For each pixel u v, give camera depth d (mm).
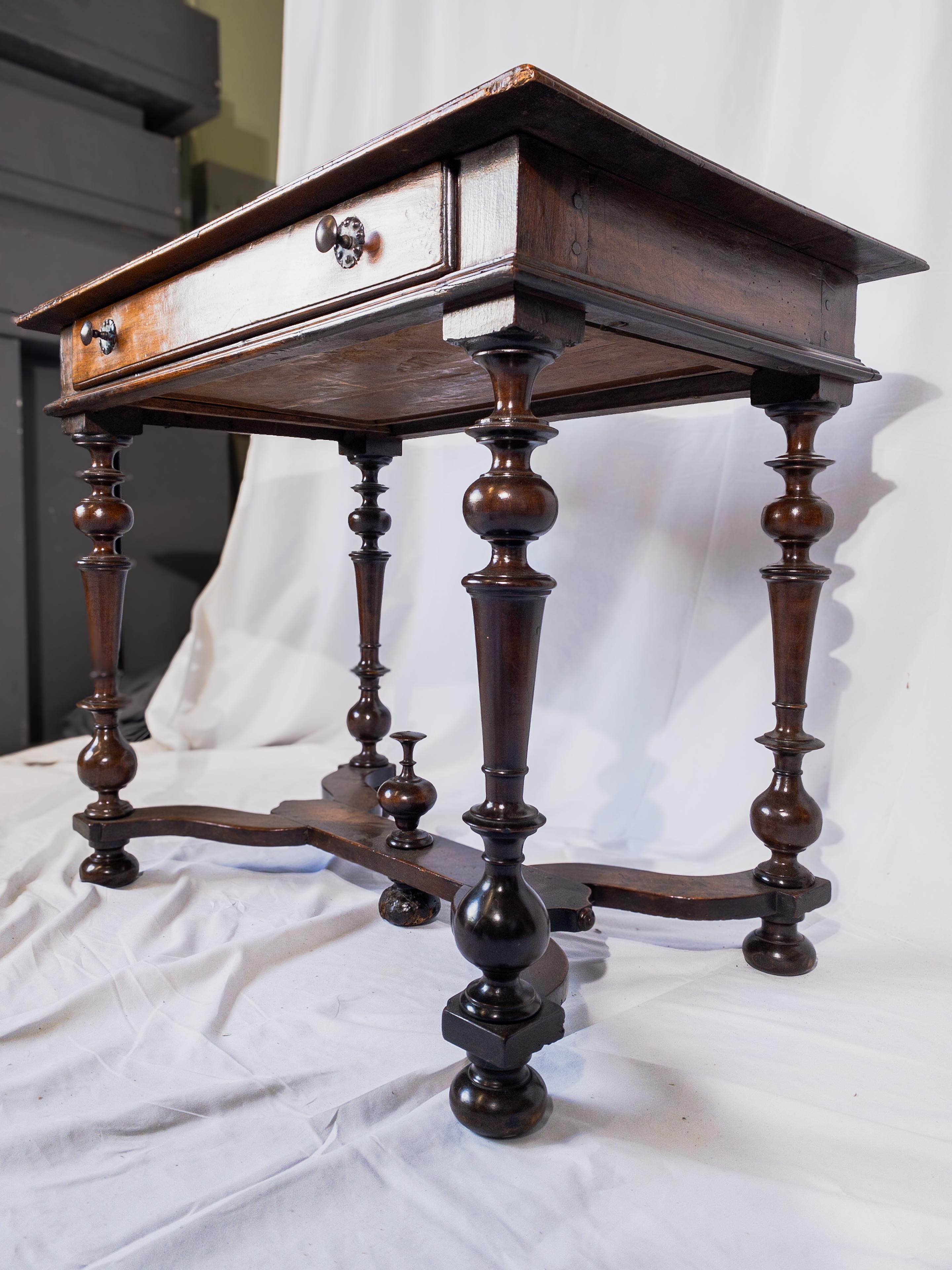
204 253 1030
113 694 1469
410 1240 704
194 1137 832
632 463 1794
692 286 876
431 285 766
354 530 1713
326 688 2436
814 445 1503
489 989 843
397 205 799
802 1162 803
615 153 752
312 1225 715
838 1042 1006
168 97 2787
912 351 1396
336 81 2316
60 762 2373
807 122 1502
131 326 1193
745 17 1581
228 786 2084
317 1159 781
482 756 2057
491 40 1979
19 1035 1003
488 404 1479
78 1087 913
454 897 1173
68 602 2861
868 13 1438
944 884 1314
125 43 2646
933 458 1387
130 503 2887
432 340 1023
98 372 1284
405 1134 814
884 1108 890
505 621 785
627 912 1423
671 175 800
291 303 922
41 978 1158
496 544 790
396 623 2340
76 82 2674
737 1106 879
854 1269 675
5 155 2457
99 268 2703
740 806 1598
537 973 977
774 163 1542
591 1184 766
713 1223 723
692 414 1712
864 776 1456
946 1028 1049
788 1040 1014
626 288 794
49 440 2799
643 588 1768
